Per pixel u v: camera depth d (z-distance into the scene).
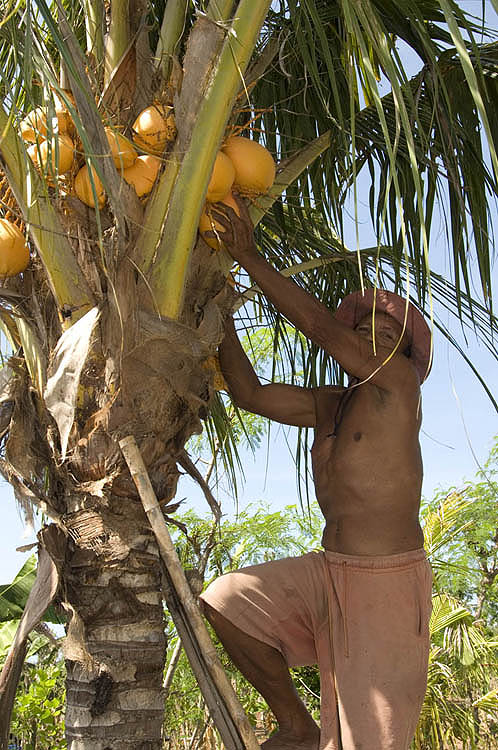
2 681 2.47
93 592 2.46
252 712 8.79
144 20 2.82
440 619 8.24
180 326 2.49
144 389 2.48
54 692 8.16
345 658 2.51
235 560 8.90
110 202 2.34
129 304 2.44
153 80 2.70
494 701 8.30
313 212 4.04
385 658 2.48
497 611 16.48
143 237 2.51
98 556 2.46
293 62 3.50
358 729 2.40
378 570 2.56
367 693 2.44
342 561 2.61
